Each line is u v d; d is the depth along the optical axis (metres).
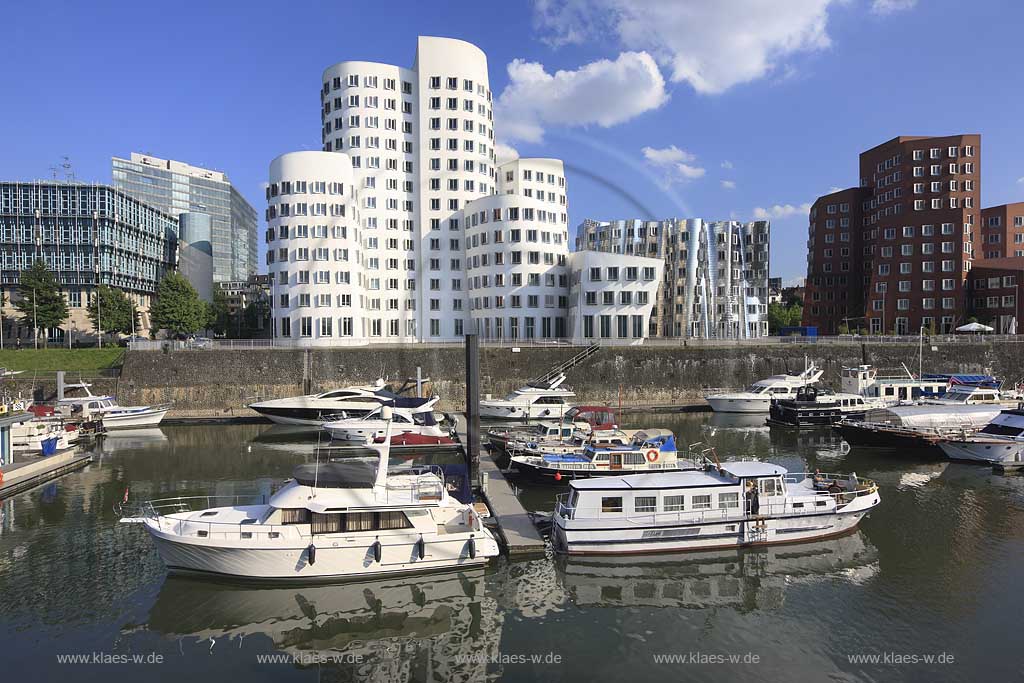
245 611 18.62
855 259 106.88
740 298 94.00
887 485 32.00
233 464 37.41
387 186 80.81
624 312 74.69
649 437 34.25
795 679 14.88
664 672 15.26
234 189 190.62
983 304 86.88
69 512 27.86
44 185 93.06
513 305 76.88
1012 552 22.75
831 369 67.56
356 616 18.47
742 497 23.08
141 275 109.19
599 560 22.14
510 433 39.12
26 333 90.69
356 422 42.34
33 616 18.12
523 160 89.81
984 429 38.88
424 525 21.14
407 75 83.31
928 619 17.84
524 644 16.80
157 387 55.53
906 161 92.25
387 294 80.38
